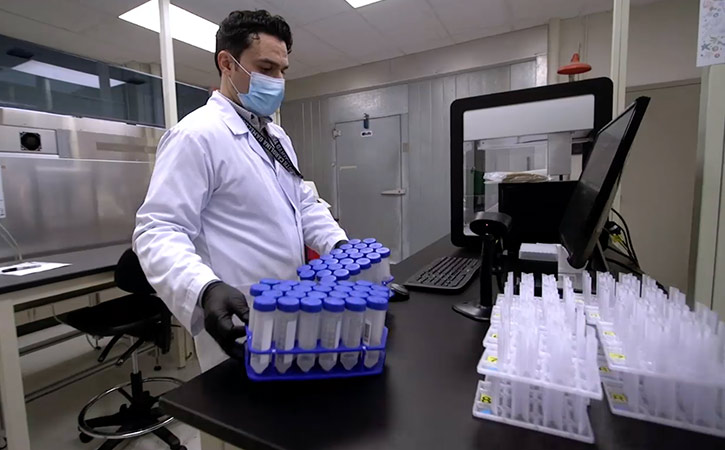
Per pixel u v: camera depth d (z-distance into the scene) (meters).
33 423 1.69
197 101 3.13
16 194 1.86
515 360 0.43
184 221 0.79
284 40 1.01
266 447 0.39
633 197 3.19
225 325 0.55
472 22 3.32
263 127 1.08
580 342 0.45
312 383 0.51
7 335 1.33
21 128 1.91
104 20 3.03
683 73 2.93
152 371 2.19
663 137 3.05
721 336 0.43
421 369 0.54
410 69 4.11
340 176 4.84
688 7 2.88
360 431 0.41
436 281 0.97
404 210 4.45
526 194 1.25
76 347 2.53
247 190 0.91
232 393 0.49
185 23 3.24
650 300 0.55
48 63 2.65
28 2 2.71
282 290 0.53
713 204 0.89
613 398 0.44
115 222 2.30
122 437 1.44
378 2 2.95
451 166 1.45
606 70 3.19
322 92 4.74
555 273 0.92
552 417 0.41
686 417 0.40
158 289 0.70
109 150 2.29
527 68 3.57
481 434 0.40
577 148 1.32
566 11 3.15
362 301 0.50
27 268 1.62
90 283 1.62
